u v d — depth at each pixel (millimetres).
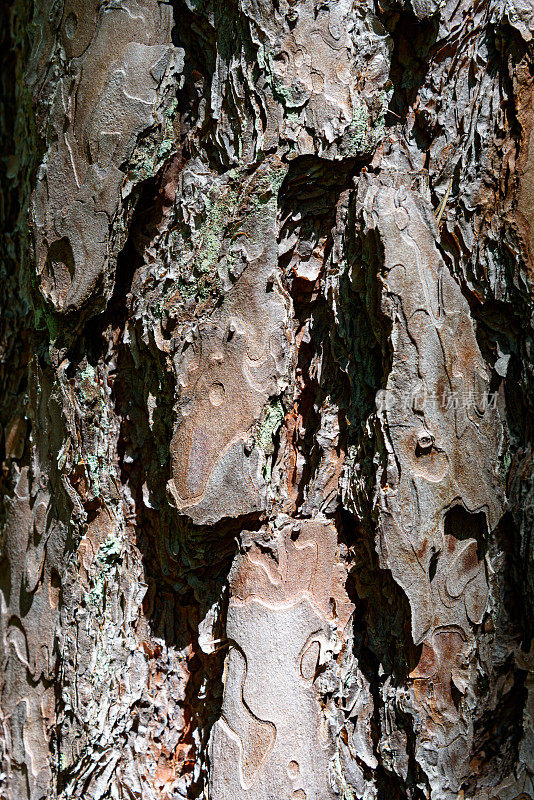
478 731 1046
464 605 1036
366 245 1034
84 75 1054
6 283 1171
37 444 1110
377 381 1045
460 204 1055
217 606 1057
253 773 1029
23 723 1104
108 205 1048
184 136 1065
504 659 1051
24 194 1125
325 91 1040
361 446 1045
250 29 1042
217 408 1038
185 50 1065
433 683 1028
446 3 1053
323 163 1047
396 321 1026
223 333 1040
